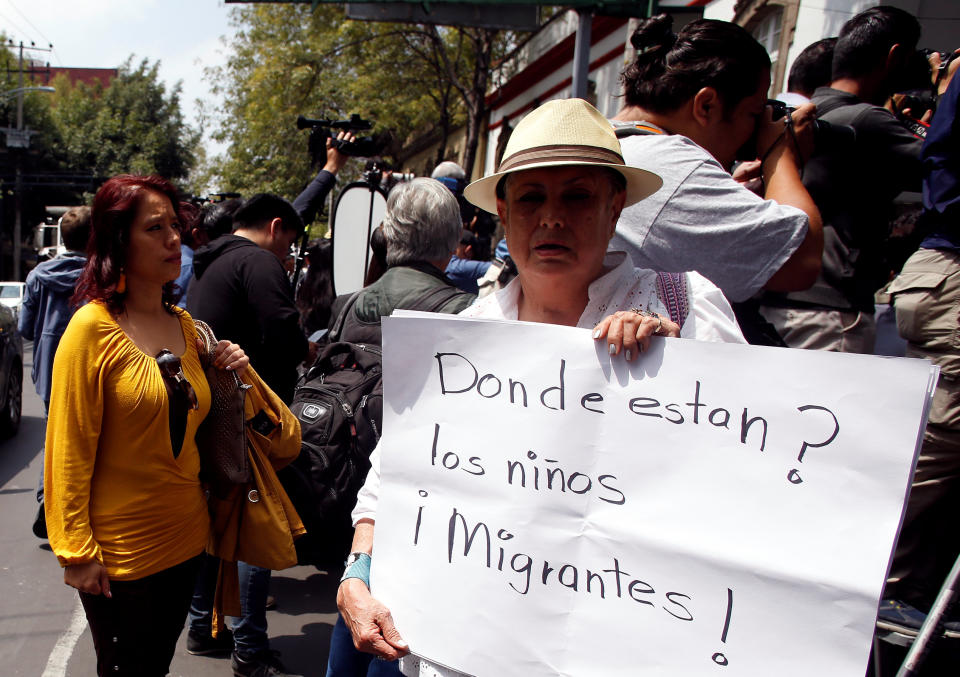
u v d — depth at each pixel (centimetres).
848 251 235
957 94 214
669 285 149
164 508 212
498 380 139
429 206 266
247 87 2062
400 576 145
